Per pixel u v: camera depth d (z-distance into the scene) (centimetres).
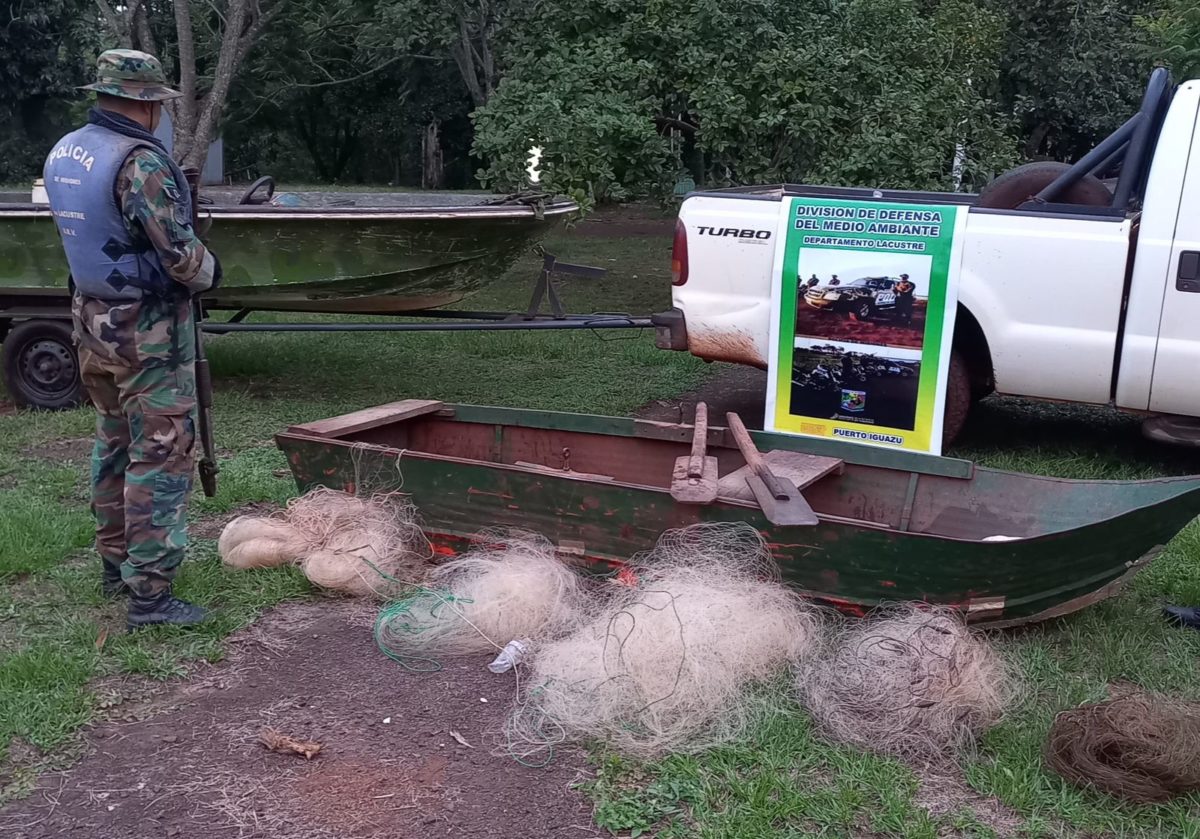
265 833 302
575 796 322
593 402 789
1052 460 663
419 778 328
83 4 2158
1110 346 602
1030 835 305
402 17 1435
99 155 378
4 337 802
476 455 557
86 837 299
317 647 410
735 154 1015
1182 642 418
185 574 457
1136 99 1806
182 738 347
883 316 617
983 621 404
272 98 2381
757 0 977
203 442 455
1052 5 1708
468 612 414
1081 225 600
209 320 887
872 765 334
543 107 953
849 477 482
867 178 944
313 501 482
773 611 390
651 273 1514
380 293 733
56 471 604
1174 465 660
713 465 452
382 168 3431
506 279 1455
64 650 397
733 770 333
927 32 1057
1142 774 317
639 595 395
